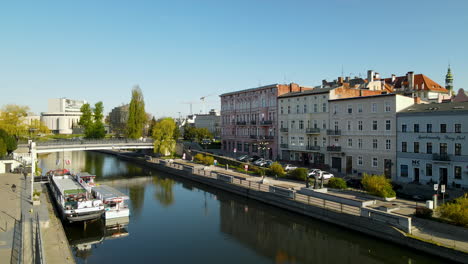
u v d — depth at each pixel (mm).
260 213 37250
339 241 28703
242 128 76875
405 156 42531
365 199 32719
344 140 50906
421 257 23266
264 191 39969
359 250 26688
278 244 28219
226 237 29938
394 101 43719
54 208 37406
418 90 76812
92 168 73000
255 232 31172
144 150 92438
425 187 38688
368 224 27250
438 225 24984
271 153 66625
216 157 68812
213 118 151250
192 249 27203
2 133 60188
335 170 52312
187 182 56906
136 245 28156
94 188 40031
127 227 33000
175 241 29047
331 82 82000
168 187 52688
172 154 78812
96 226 33219
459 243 22453
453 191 35844
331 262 24484
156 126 78875
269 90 67125
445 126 38406
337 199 32844
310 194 36500
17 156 57625
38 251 20328
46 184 47781
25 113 83188
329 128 53469
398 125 43281
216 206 40688
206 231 31594
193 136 105938
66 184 40406
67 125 184500
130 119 90500
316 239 29219
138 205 41344
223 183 48219
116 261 24812
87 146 69875
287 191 36688
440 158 38469
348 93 56062
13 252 20453
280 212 36781
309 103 57281
